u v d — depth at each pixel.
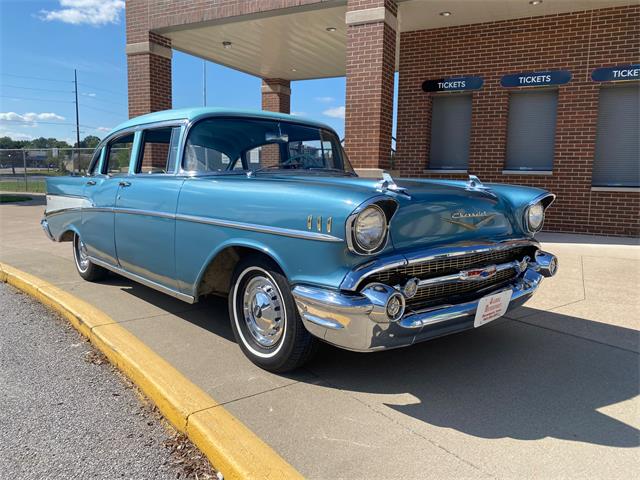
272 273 3.08
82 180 5.30
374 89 8.23
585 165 9.08
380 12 8.04
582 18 8.88
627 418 2.69
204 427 2.50
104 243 4.85
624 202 8.86
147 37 10.89
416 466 2.25
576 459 2.31
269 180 3.33
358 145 8.45
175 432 2.70
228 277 3.78
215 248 3.39
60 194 5.78
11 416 2.85
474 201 3.18
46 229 6.29
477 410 2.78
